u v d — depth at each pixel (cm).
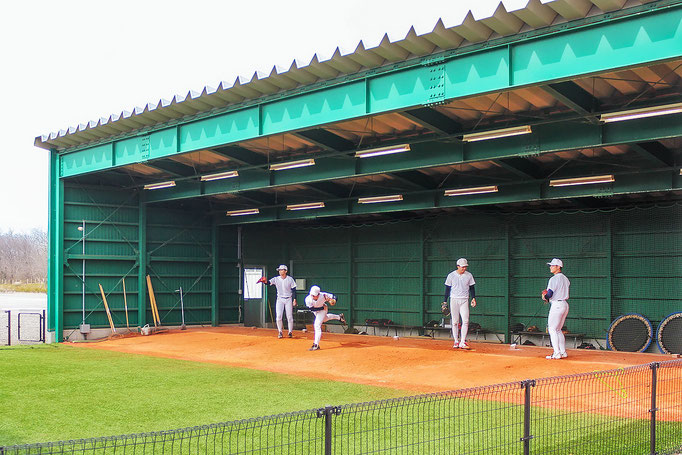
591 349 1641
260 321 2423
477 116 1232
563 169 1502
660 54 813
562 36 902
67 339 1895
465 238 1980
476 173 1650
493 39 968
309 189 2002
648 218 1638
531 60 930
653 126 1073
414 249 2097
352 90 1152
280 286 1820
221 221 2247
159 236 2120
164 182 1814
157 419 814
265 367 1339
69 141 1792
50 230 1889
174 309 2150
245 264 2358
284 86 1240
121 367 1318
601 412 845
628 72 979
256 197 2111
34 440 700
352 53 1059
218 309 2270
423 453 612
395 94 1091
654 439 665
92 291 1952
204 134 1431
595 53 869
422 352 1457
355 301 2252
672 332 1527
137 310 2045
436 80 1037
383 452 640
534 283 1834
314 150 1579
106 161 1708
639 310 1636
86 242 1942
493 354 1422
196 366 1343
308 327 2359
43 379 1148
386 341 1755
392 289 2145
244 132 1343
